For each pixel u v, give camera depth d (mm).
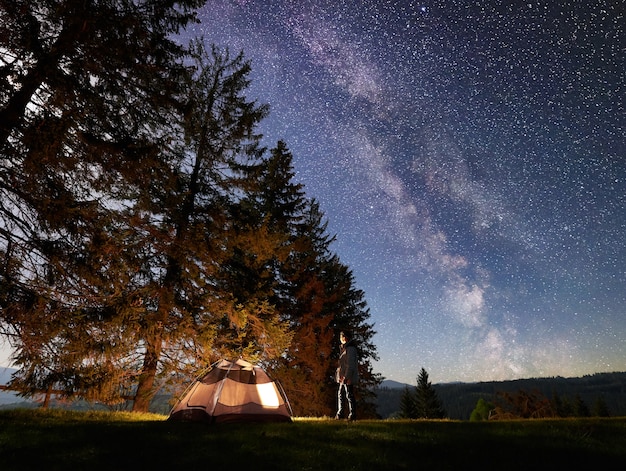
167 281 12039
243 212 14633
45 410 8758
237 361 8445
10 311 7793
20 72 7516
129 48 8922
